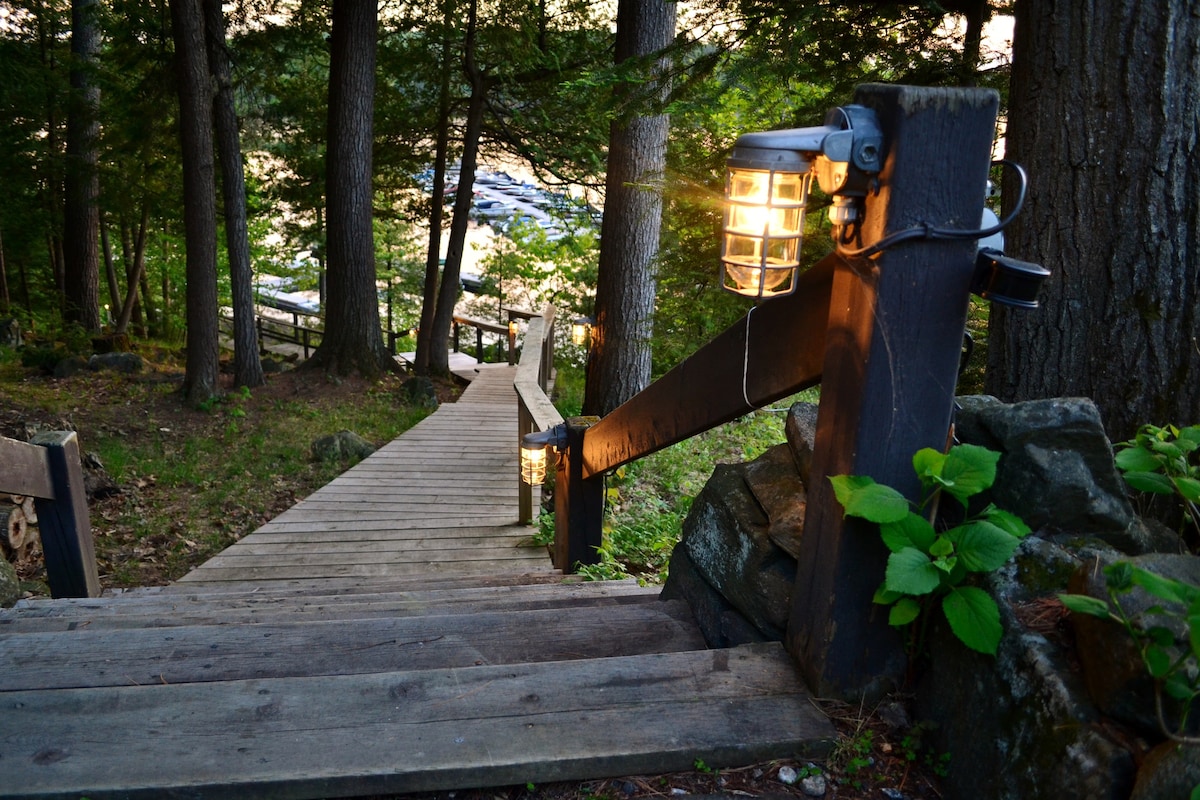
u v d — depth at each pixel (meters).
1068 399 1.60
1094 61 2.13
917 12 3.16
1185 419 2.11
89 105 14.01
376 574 5.10
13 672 1.94
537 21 12.77
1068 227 2.22
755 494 2.13
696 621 2.30
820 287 1.72
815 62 3.33
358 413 10.88
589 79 3.76
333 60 11.56
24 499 4.79
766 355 1.98
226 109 10.82
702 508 2.35
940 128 1.39
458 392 13.24
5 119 13.73
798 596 1.82
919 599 1.63
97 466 7.31
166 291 19.44
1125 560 1.26
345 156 11.73
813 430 2.16
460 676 1.79
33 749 1.56
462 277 22.53
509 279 20.61
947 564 1.43
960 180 1.42
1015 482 1.59
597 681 1.78
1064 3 2.16
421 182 16.23
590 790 1.56
